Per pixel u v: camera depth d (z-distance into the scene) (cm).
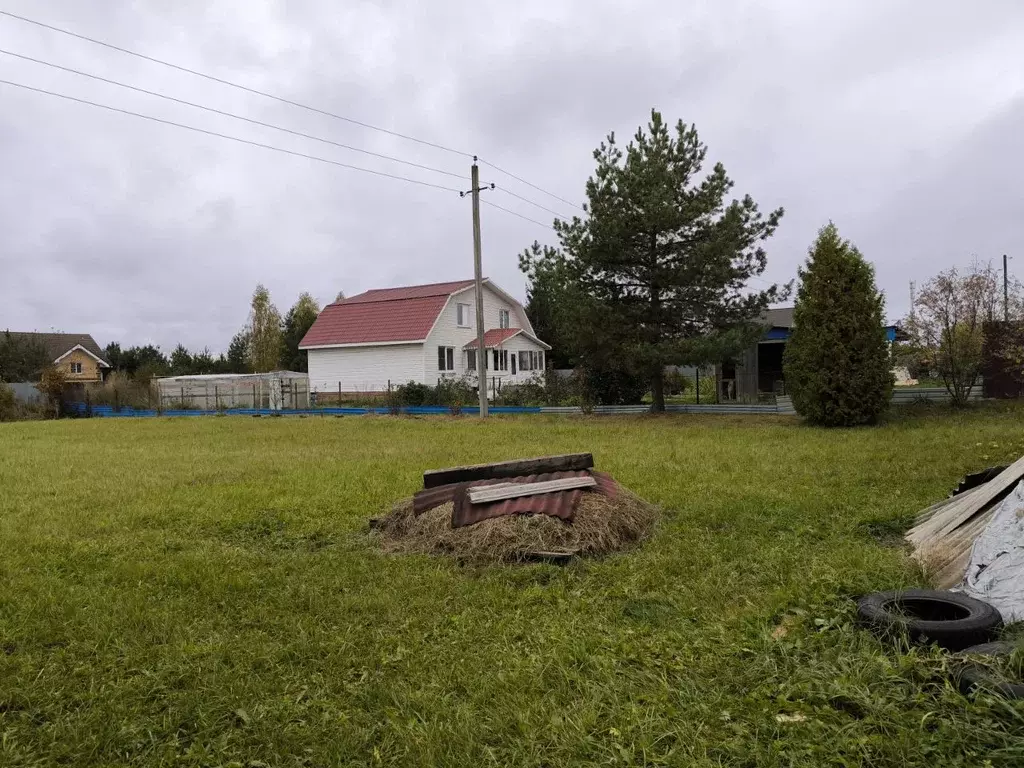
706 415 1948
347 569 547
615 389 2359
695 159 1942
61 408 3294
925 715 267
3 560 586
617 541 593
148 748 295
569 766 267
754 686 319
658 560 539
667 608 441
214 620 442
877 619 357
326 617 443
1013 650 304
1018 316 1698
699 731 279
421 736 295
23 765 281
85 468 1184
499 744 290
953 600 376
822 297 1566
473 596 476
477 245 2209
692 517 675
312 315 5322
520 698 321
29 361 4334
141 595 488
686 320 1909
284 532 686
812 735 267
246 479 1015
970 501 534
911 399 1864
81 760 287
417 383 2961
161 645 400
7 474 1123
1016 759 240
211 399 3434
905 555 514
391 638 402
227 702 330
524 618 434
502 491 625
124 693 340
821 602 408
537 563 550
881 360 1542
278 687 347
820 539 590
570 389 2530
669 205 1772
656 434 1487
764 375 2742
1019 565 392
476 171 2191
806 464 969
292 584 509
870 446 1136
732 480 861
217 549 624
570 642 383
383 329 3438
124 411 3262
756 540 586
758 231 1855
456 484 673
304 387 3350
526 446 1329
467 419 2180
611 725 293
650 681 332
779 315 2677
